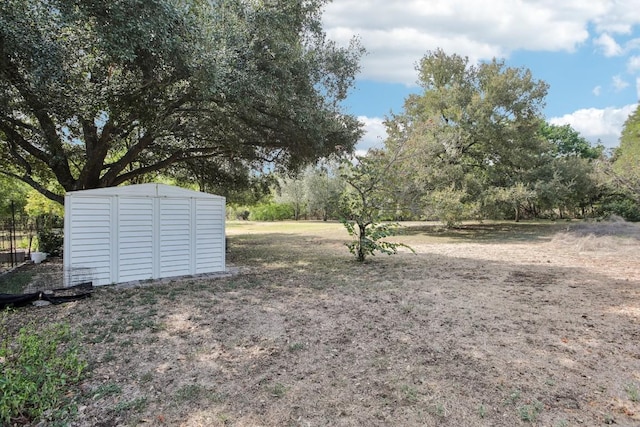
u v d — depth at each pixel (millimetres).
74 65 5574
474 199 15844
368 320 4137
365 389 2605
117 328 3871
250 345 3432
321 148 8570
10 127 7266
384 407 2373
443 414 2285
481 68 18000
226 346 3406
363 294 5336
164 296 5211
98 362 3062
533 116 17516
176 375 2836
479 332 3719
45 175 11203
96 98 5883
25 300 4680
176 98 6879
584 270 7152
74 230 5637
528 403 2396
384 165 9000
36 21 4531
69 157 9445
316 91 8391
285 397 2504
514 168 18328
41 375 2400
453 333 3697
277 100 7016
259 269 7512
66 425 2176
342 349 3324
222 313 4426
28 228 12469
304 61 7629
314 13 7941
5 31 4160
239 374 2852
